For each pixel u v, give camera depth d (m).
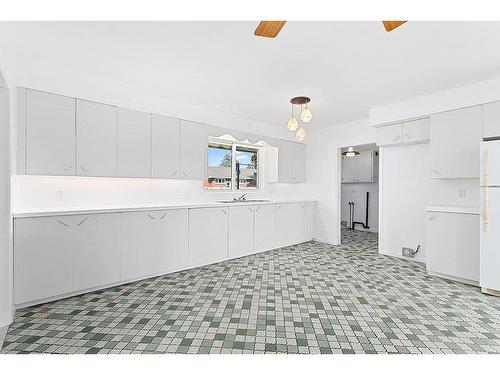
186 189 4.44
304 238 5.70
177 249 3.70
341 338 2.06
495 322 2.31
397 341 2.02
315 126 5.56
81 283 2.88
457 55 2.59
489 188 2.88
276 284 3.21
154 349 1.91
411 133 4.07
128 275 3.23
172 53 2.59
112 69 2.97
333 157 5.58
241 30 2.20
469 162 3.36
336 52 2.54
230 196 5.09
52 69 2.92
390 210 4.61
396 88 3.46
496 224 2.84
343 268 3.86
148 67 2.90
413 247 4.32
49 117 2.91
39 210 2.85
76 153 3.09
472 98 3.31
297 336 2.08
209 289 3.05
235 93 3.66
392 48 2.46
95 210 2.98
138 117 3.60
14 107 2.72
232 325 2.24
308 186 6.09
